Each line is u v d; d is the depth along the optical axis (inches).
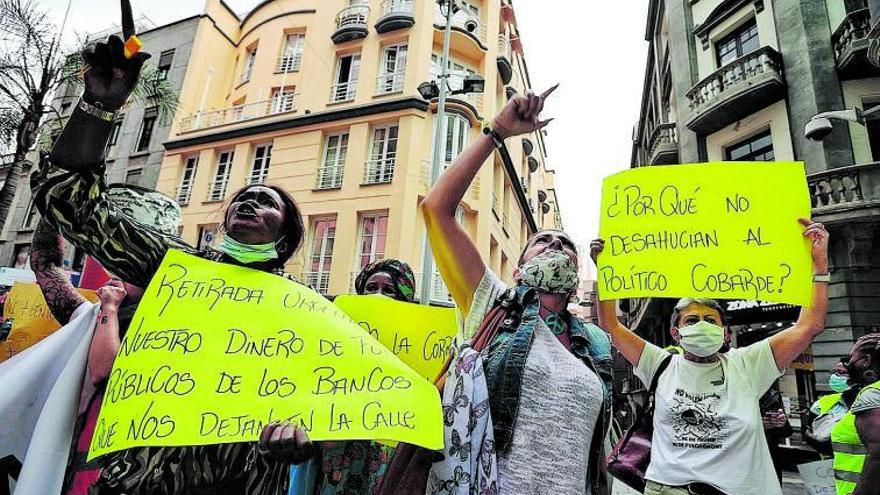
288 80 675.4
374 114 583.8
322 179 590.6
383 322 104.0
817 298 89.7
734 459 93.1
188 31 746.8
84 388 68.1
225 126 656.4
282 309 60.0
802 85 415.2
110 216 57.7
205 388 51.2
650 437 109.5
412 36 608.7
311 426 50.2
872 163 350.6
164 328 54.4
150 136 708.7
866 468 81.7
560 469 53.2
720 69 473.1
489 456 52.8
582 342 67.6
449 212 65.3
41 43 310.3
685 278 91.5
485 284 66.9
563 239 70.4
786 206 92.0
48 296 78.2
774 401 126.3
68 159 51.8
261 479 54.2
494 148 67.2
